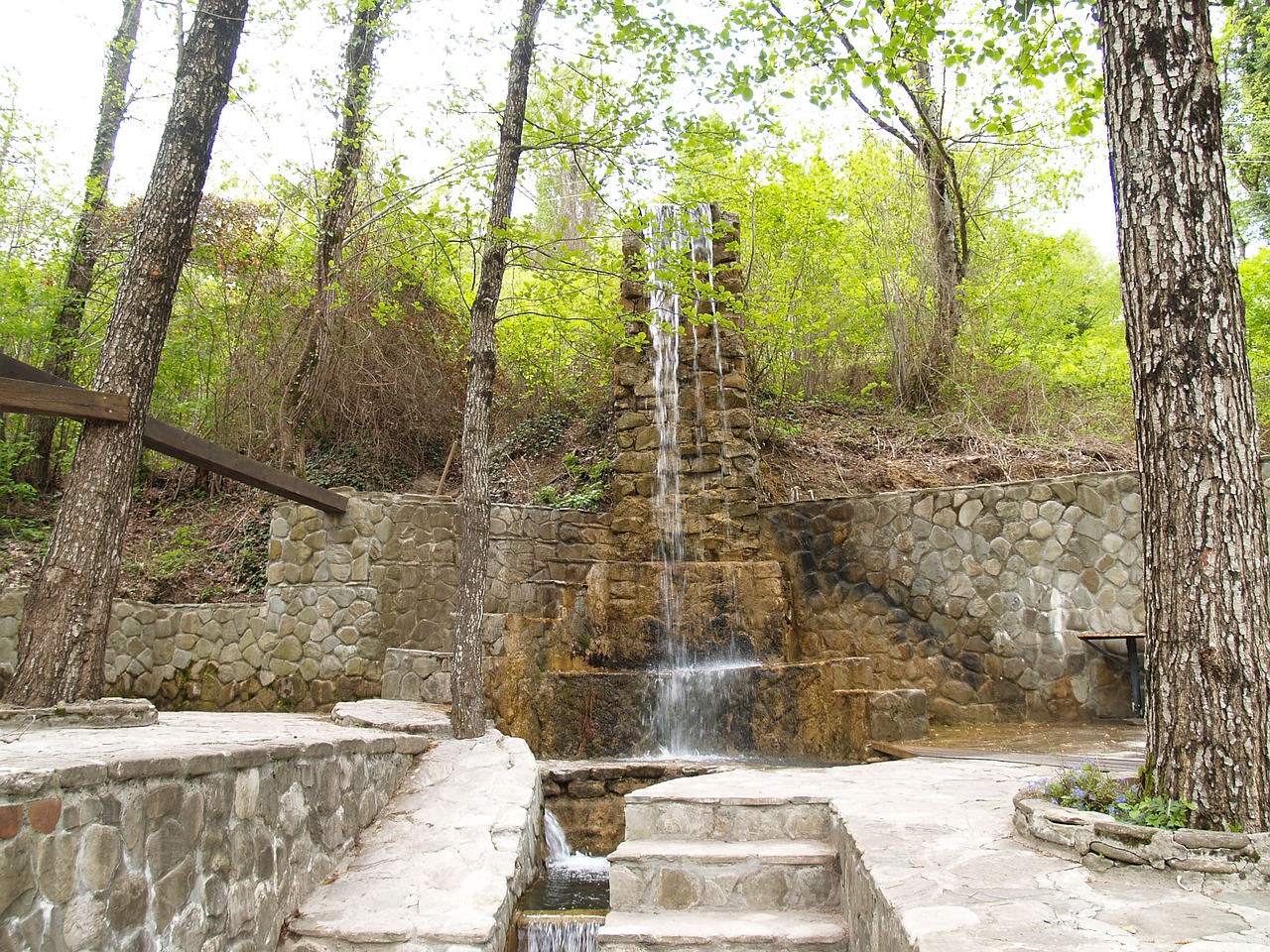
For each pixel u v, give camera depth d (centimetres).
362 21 1150
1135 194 420
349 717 746
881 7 746
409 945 426
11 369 617
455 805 582
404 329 1384
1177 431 397
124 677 1000
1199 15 420
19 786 275
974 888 347
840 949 433
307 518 1004
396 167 1129
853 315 1523
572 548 1121
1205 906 321
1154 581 403
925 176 1473
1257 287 1326
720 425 1169
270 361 1316
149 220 686
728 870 489
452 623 1012
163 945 338
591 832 721
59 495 1300
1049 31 684
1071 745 758
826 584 1091
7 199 1339
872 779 598
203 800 373
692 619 1003
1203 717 379
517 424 1449
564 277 953
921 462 1260
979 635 990
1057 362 1498
